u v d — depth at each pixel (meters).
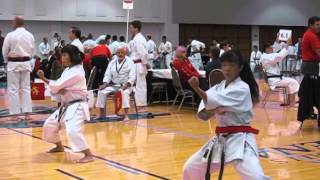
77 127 5.54
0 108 10.41
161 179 4.81
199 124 8.41
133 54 10.17
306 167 5.36
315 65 7.49
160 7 22.00
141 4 21.55
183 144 6.64
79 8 20.23
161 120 8.86
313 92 7.59
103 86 8.92
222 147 3.24
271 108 10.67
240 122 3.26
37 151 6.16
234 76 3.30
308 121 8.74
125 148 6.36
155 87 11.06
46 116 9.27
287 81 10.53
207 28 23.42
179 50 9.74
